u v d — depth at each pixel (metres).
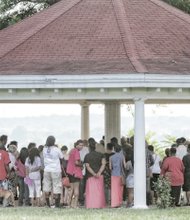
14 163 28.66
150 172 28.12
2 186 27.44
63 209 26.38
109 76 25.95
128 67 26.66
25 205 28.16
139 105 26.45
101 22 30.67
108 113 32.53
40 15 32.97
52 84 26.25
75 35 29.83
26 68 27.30
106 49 28.62
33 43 29.62
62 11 31.94
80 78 26.12
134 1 32.62
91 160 26.84
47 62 27.97
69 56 28.36
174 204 27.25
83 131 35.50
